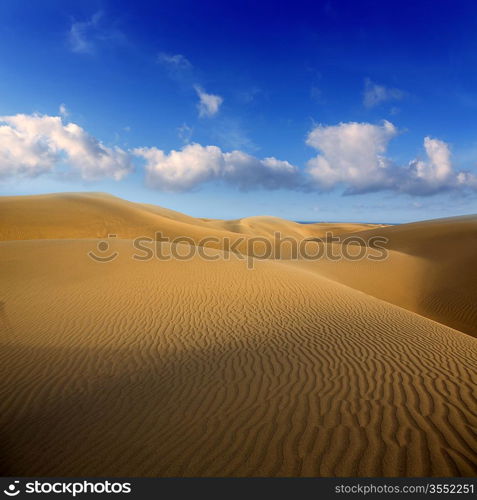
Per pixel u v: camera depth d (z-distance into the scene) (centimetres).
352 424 432
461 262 2833
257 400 510
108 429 460
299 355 697
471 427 420
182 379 609
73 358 737
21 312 1057
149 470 373
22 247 1895
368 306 1148
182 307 1111
